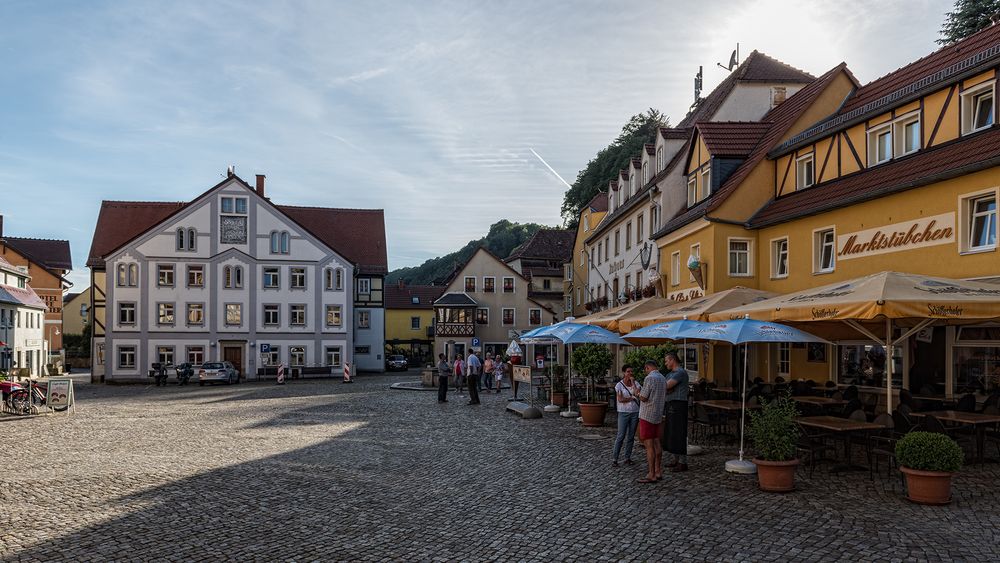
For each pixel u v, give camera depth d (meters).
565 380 25.09
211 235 52.78
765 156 23.91
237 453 14.76
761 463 10.15
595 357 19.58
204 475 12.21
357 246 65.19
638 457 13.55
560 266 74.38
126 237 57.56
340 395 33.19
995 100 15.51
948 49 20.14
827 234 20.42
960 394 16.25
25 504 10.00
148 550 7.80
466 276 65.19
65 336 81.44
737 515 8.87
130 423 20.83
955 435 12.42
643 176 34.50
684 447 11.94
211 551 7.77
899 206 17.14
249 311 53.09
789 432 10.20
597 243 45.41
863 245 18.39
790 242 21.75
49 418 22.44
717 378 24.19
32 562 7.36
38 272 71.25
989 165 14.27
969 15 35.81
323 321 54.25
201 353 52.19
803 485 10.47
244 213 53.34
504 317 65.31
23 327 52.50
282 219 53.97
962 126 16.34
